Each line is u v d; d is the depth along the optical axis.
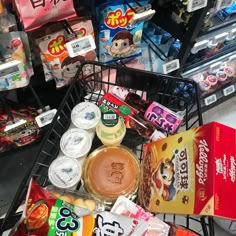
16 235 0.70
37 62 1.08
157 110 0.99
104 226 0.72
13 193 1.27
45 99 1.25
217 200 0.59
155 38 1.22
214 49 1.38
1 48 0.80
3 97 1.08
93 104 0.97
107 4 0.94
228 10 1.15
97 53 1.07
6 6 0.80
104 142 0.93
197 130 0.70
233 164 0.64
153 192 0.79
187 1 0.92
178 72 1.21
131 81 1.02
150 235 0.76
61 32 0.90
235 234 1.31
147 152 0.89
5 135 1.14
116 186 0.87
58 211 0.73
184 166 0.70
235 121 1.63
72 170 0.86
